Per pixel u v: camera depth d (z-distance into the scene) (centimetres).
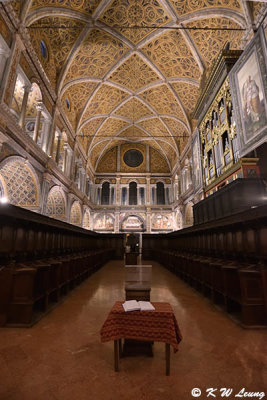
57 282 500
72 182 1862
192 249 1019
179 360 249
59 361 246
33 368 232
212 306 469
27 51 1067
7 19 890
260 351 270
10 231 489
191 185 2067
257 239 454
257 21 984
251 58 909
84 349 275
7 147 948
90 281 769
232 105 1063
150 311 241
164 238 1800
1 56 886
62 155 1866
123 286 677
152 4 1254
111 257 1869
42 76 1249
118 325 238
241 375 220
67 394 192
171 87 1889
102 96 2025
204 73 1490
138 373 224
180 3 1215
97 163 3084
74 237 1106
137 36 1462
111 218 2989
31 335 317
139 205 3002
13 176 1177
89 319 386
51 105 1438
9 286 362
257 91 870
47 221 658
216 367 234
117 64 1667
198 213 1329
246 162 995
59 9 1147
